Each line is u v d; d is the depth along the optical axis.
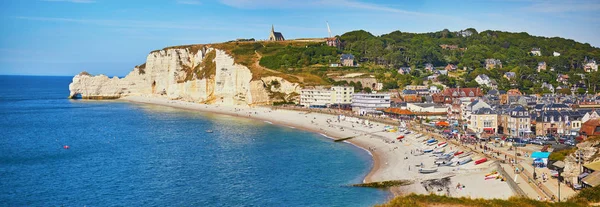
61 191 107.00
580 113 166.88
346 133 182.75
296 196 101.00
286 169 124.88
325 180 113.25
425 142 151.50
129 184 112.06
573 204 80.62
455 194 95.44
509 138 149.38
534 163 111.81
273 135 184.88
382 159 134.38
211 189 107.06
